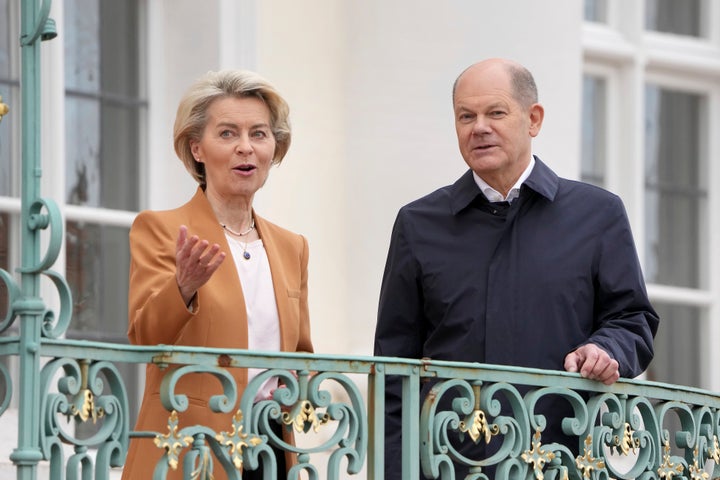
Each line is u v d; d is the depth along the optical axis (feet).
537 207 42.86
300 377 36.09
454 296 42.39
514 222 42.65
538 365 41.63
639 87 79.36
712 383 80.38
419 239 43.19
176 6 62.90
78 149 60.80
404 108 63.87
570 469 40.65
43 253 56.80
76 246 59.88
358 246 63.46
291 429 36.68
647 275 79.87
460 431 38.70
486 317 41.96
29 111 33.27
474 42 64.64
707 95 82.84
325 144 63.62
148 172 62.18
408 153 63.72
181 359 34.37
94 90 61.41
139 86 62.54
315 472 35.99
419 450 38.34
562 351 41.75
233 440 34.88
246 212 39.86
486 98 42.29
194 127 39.50
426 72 64.08
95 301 60.08
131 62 62.44
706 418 45.39
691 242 81.30
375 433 37.29
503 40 65.46
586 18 79.10
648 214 80.43
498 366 39.24
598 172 79.10
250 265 39.40
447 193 43.60
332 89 64.08
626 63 79.51
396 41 64.03
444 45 64.28
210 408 34.88
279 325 39.17
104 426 33.58
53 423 32.53
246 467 35.14
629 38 79.61
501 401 41.83
